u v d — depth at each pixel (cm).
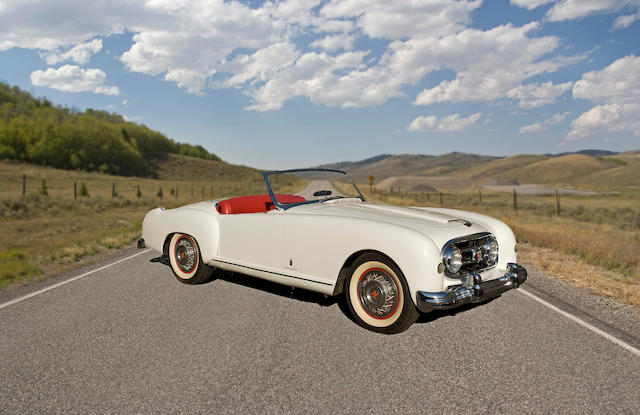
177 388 268
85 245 884
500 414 239
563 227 1482
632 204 3506
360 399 254
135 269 639
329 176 578
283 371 291
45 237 1068
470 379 281
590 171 18500
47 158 7850
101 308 437
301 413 238
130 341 346
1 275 576
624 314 426
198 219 502
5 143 7556
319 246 388
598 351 329
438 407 246
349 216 390
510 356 319
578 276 597
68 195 3362
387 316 360
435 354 322
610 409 245
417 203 2602
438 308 323
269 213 441
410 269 330
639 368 300
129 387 269
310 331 368
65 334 362
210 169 13175
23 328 379
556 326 386
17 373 290
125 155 10081
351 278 379
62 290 513
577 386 272
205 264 516
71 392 263
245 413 238
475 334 364
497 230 421
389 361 308
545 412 241
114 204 2303
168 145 15838
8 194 3034
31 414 238
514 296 489
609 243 938
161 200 2875
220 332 365
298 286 415
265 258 436
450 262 346
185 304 448
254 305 443
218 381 277
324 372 290
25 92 13838
